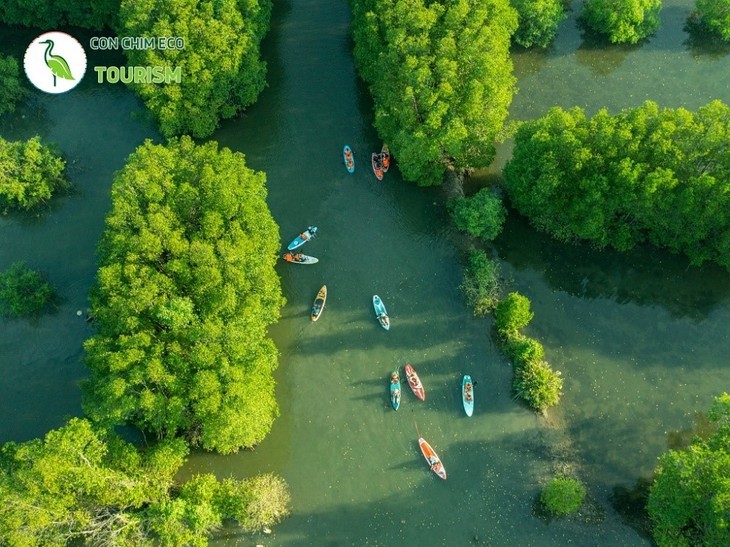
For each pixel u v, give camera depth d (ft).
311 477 218.59
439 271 254.68
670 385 229.04
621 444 219.41
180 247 211.00
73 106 310.45
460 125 236.43
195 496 201.87
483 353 237.45
